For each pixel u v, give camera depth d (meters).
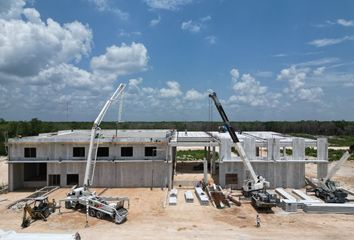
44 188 47.28
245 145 48.94
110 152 48.75
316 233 31.06
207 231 31.39
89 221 34.22
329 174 43.31
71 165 48.62
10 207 39.09
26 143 48.19
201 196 42.09
